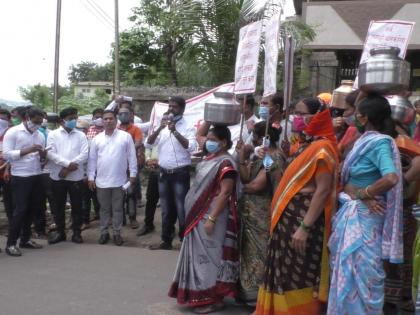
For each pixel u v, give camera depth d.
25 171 6.28
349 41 10.92
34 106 6.49
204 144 4.61
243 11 7.05
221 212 4.37
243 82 4.63
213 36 9.68
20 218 6.26
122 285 5.12
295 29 9.41
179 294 4.41
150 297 4.79
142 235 7.12
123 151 6.74
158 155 6.40
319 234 3.64
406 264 4.21
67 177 6.84
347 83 4.88
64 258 6.10
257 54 4.49
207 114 4.39
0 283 5.16
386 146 3.24
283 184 3.76
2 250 6.52
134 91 10.67
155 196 7.03
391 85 3.38
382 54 3.46
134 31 14.19
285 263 3.72
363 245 3.29
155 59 14.14
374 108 3.33
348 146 4.09
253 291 4.36
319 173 3.55
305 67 11.26
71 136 6.86
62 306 4.54
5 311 4.42
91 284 5.14
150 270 5.62
